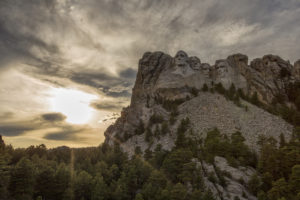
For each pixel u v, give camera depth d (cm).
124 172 8731
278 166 7756
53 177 7800
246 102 15962
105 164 9644
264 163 8394
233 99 15725
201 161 8900
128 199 7588
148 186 6988
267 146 8906
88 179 8112
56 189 7612
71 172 8800
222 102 15375
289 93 16775
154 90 18275
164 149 10625
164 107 16000
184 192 6359
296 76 17938
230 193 7006
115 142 15025
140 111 16962
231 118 13312
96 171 8950
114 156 10650
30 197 7156
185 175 7212
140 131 15012
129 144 14000
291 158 7631
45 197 7694
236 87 18112
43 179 7725
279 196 6150
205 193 6244
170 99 16988
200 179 6956
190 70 19250
